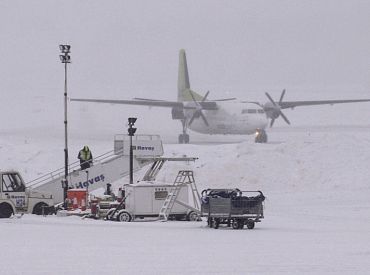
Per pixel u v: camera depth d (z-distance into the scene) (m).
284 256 62.75
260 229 87.31
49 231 83.06
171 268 56.56
